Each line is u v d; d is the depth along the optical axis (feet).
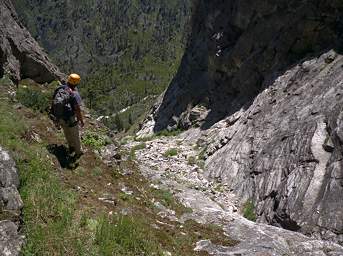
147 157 91.45
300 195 53.31
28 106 50.03
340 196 49.70
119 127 451.12
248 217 58.18
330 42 88.84
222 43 117.80
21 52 60.13
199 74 142.20
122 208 36.58
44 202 30.60
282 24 98.78
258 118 80.74
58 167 38.99
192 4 159.63
